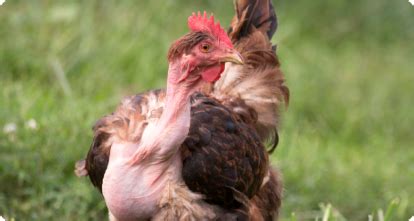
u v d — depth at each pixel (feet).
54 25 55.36
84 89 51.31
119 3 59.06
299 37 67.82
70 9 56.18
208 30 28.60
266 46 35.32
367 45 71.51
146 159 27.86
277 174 34.40
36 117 43.98
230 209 29.81
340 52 69.36
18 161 40.88
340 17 72.02
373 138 58.13
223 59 27.84
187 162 28.55
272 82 34.81
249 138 30.58
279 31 65.10
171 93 27.91
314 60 64.64
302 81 61.00
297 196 44.86
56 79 51.60
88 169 30.83
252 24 36.01
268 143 35.14
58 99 48.91
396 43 72.79
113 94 50.70
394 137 59.98
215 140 29.04
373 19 73.31
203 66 27.99
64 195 40.22
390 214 38.01
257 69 34.73
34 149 41.57
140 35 57.06
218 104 30.81
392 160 54.29
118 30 56.34
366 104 62.39
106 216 40.50
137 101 30.04
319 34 70.18
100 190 31.19
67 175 41.73
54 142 42.39
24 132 42.29
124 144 28.37
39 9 56.18
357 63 68.08
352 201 46.26
